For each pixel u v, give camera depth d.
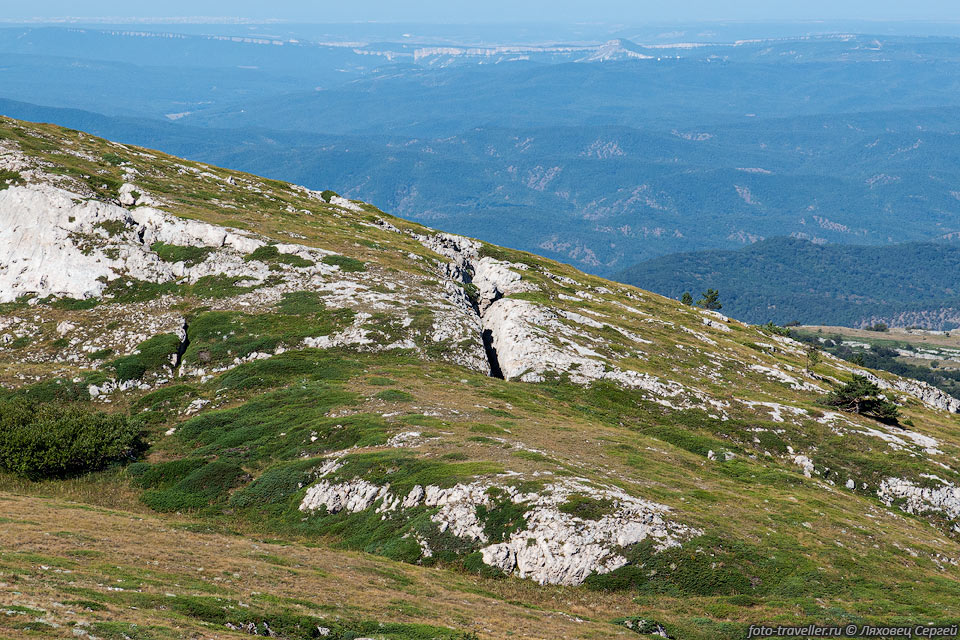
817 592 54.12
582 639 43.53
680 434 91.06
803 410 106.81
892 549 64.75
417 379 89.62
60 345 98.88
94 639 32.06
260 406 82.38
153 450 76.12
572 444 73.88
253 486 67.06
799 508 69.81
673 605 51.12
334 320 104.69
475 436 69.94
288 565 50.06
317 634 39.69
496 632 42.69
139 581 41.44
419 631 40.38
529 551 54.09
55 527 50.69
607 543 54.75
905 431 108.50
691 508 62.19
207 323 103.00
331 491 63.47
